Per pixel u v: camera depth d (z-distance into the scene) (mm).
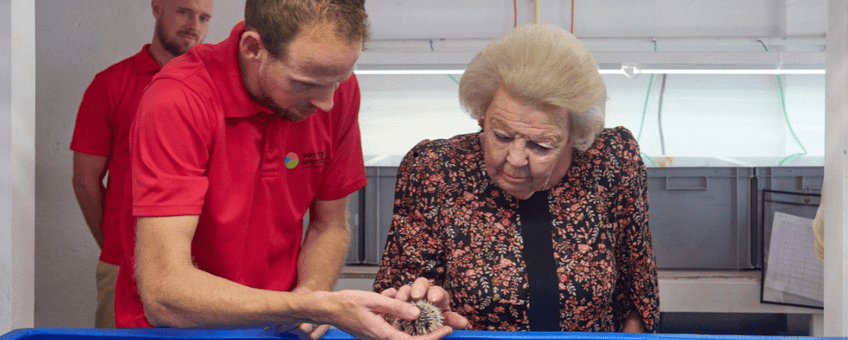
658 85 2461
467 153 1028
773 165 2336
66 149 2158
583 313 970
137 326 962
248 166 923
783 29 2443
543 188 1000
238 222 938
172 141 803
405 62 2203
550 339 685
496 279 964
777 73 2350
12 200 801
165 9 1655
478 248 985
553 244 983
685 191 2248
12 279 802
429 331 733
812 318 2238
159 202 788
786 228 2154
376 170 2193
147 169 795
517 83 804
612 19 2488
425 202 1012
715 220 2248
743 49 2408
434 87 2453
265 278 1027
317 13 738
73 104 2135
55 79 2121
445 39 2496
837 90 862
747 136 2459
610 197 1018
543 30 865
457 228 996
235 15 2055
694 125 2469
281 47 753
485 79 865
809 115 2432
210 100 858
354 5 760
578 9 2482
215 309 712
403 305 717
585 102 816
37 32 2100
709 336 677
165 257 760
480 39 2486
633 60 2178
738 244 2246
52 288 2213
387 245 1040
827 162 896
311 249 1096
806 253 2125
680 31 2488
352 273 2156
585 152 1011
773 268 2174
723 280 2189
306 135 999
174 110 807
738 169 2223
